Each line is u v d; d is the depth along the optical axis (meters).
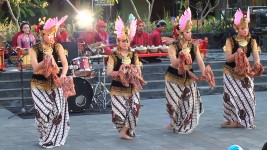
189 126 9.29
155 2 28.25
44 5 23.66
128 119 8.81
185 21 8.92
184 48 8.99
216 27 23.08
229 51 9.39
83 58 11.56
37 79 8.37
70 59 12.10
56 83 8.30
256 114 11.17
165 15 26.19
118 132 9.56
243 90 9.44
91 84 12.68
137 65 8.80
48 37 8.32
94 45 13.73
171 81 9.11
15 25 20.70
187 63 8.77
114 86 8.75
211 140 8.86
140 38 15.48
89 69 11.59
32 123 10.71
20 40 14.70
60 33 14.88
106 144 8.71
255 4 25.66
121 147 8.50
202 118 10.79
